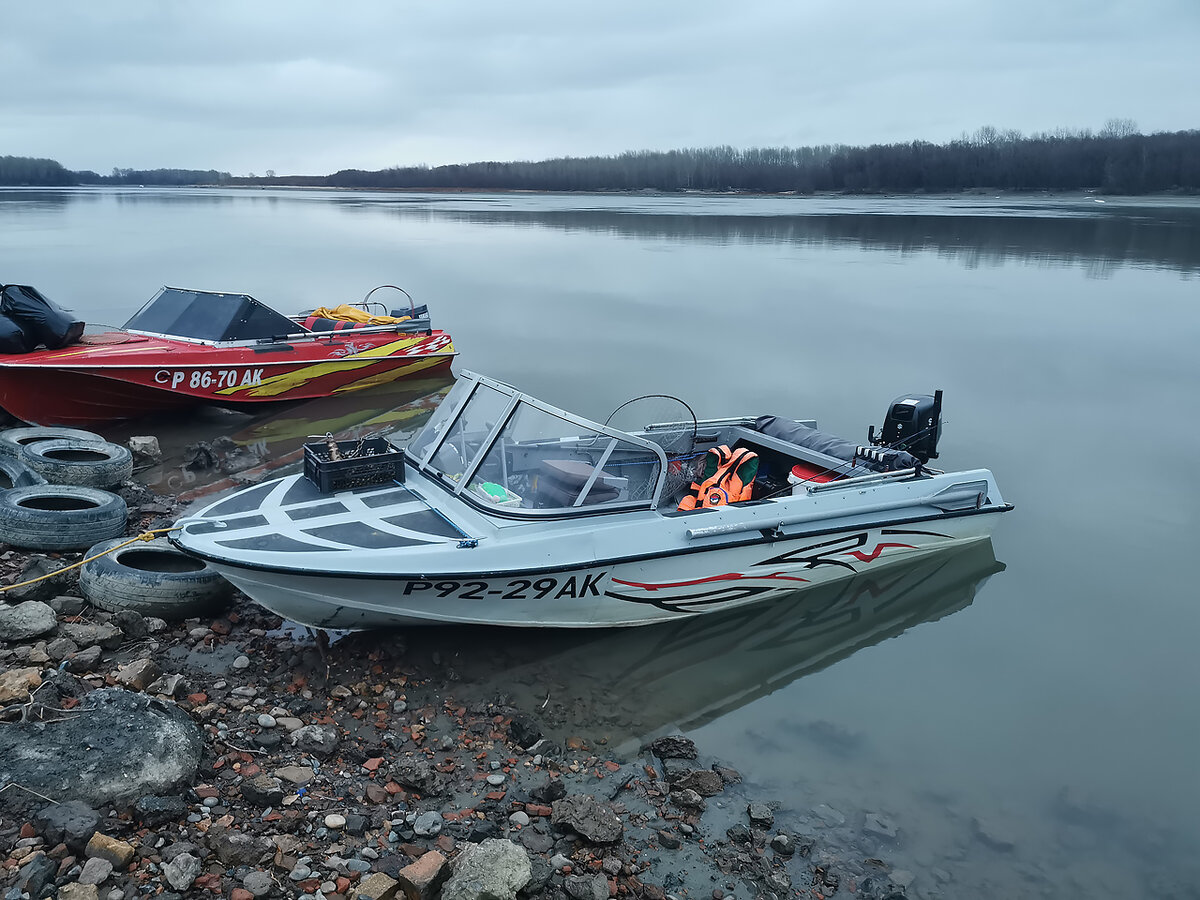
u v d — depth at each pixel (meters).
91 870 4.02
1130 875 5.06
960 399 14.98
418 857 4.64
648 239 47.06
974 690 6.91
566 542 6.70
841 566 8.21
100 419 12.73
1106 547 9.42
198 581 6.84
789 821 5.39
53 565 7.07
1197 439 12.95
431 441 7.71
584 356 17.80
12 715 5.02
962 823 5.44
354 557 6.18
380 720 5.92
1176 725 6.48
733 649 7.39
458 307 23.70
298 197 143.88
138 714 4.94
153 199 115.06
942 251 40.34
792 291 27.48
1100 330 21.02
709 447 9.59
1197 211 78.25
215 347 13.20
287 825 4.68
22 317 11.99
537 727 6.08
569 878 4.63
